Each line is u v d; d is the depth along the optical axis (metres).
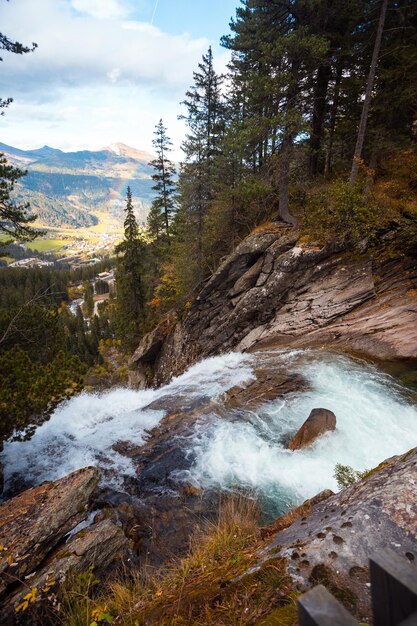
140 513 6.89
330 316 15.18
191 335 23.45
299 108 18.27
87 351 75.44
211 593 2.72
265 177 19.19
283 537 3.30
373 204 15.71
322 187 19.47
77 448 9.89
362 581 2.24
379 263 15.19
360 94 20.44
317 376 11.91
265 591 2.40
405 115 19.12
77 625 3.60
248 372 13.52
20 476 8.82
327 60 17.61
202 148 25.34
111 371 50.69
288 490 7.02
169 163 34.81
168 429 10.30
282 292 17.12
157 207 35.34
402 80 17.47
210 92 27.02
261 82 16.44
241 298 18.94
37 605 4.02
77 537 5.12
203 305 22.25
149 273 34.78
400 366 11.78
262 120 16.94
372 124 19.98
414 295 13.78
